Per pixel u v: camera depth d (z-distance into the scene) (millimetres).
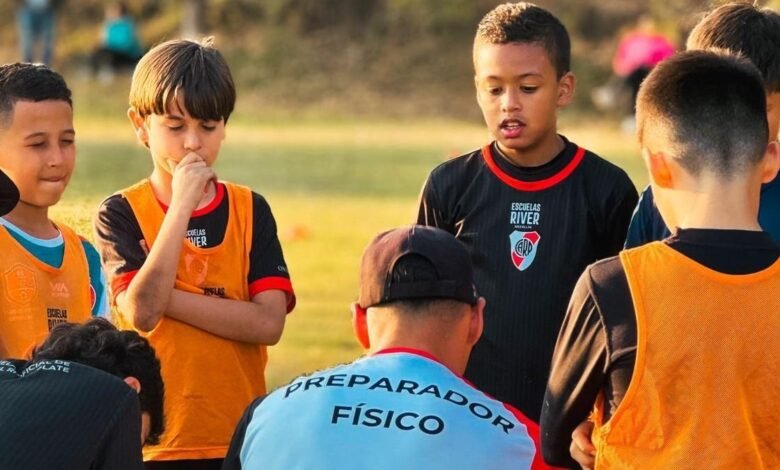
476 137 29594
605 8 40312
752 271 3352
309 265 12547
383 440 3238
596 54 38438
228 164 22109
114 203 4855
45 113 4578
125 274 4676
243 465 3359
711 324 3316
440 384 3338
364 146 26609
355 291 11094
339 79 37125
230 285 4750
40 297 4594
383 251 3465
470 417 3287
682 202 3498
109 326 3932
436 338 3414
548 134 4859
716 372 3307
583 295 3475
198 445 4613
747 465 3293
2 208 4285
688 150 3447
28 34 33656
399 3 40219
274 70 37438
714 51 3881
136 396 3619
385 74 37469
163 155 4766
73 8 40406
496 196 4906
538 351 4824
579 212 4828
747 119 3445
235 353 4711
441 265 3420
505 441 3279
